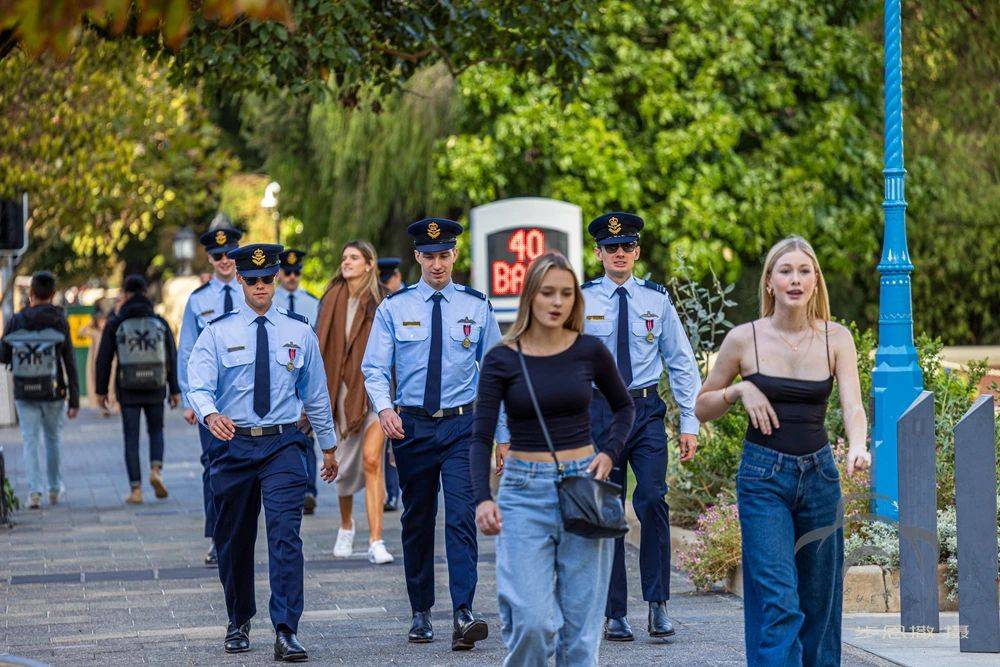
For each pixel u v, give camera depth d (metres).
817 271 7.86
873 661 9.34
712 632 10.46
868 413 13.44
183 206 39.72
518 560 7.45
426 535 10.39
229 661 9.80
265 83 17.61
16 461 26.33
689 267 15.48
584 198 28.84
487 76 28.78
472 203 31.45
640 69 28.69
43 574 13.70
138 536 16.25
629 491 16.02
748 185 29.03
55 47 4.84
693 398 10.60
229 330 10.02
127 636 10.73
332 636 10.62
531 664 7.49
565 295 7.52
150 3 4.86
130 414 19.34
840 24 31.42
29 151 29.75
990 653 9.42
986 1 32.69
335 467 10.44
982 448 9.44
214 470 10.07
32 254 38.44
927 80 33.03
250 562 10.15
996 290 34.97
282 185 37.84
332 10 14.73
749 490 7.76
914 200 31.67
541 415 7.48
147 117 33.53
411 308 10.48
